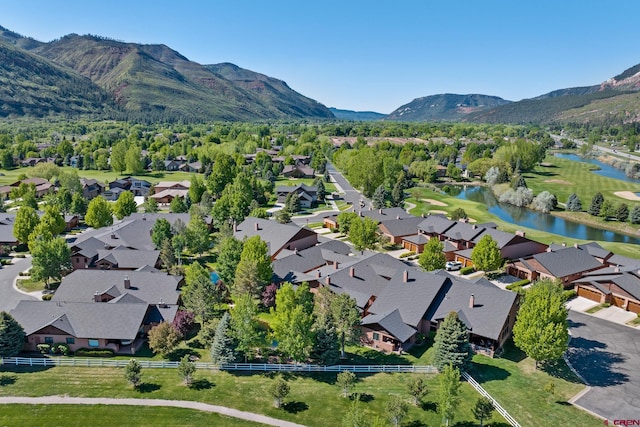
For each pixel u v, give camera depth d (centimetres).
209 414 4519
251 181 15975
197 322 6650
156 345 5569
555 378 5284
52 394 4784
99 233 10150
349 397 4869
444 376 4306
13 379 5075
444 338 5281
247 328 5491
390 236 10906
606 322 6775
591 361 5675
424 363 5656
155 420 4397
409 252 10181
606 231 13400
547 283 6750
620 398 4903
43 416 4400
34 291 7788
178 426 4322
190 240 9431
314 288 7544
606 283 7481
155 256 8756
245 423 4400
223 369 5422
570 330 6506
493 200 17875
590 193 17838
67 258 8038
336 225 11969
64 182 15300
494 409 4644
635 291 7081
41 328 5775
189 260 9594
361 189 18575
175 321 6128
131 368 4938
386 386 5109
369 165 16450
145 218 11325
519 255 9538
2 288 7912
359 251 9938
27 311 6038
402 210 12150
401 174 18538
